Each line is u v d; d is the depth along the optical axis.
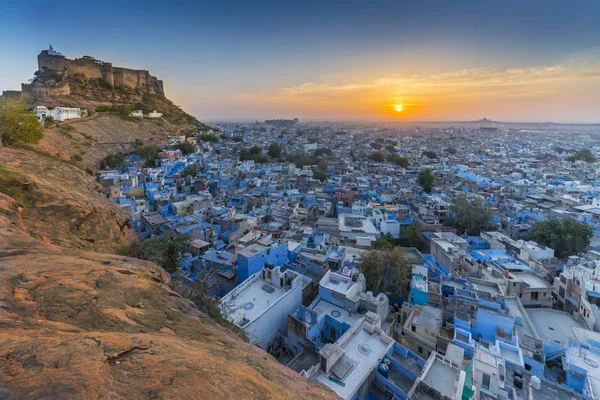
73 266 8.66
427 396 17.61
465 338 22.70
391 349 21.28
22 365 4.47
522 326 25.44
